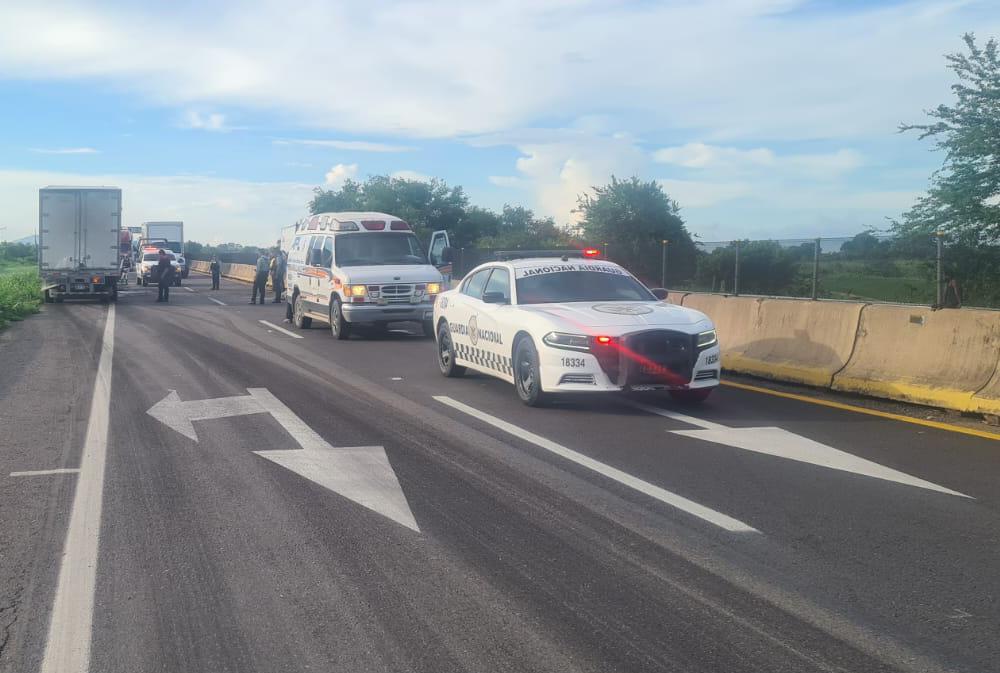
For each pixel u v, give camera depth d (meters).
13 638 4.37
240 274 60.28
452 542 5.66
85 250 32.78
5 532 5.93
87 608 4.71
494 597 4.78
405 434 8.92
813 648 4.14
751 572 5.11
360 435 8.88
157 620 4.55
